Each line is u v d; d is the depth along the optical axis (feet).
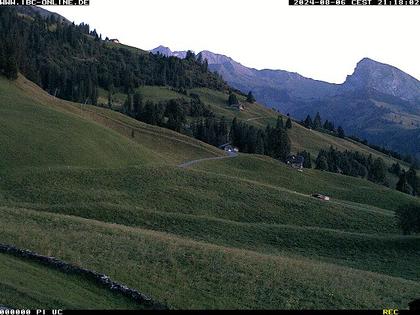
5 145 272.31
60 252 105.29
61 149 297.94
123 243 121.80
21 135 292.61
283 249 190.19
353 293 108.17
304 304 97.76
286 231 209.97
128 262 107.24
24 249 101.19
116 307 84.38
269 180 416.46
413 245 209.67
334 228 258.78
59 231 127.24
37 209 196.34
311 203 290.15
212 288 100.27
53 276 91.30
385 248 203.92
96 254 109.50
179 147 481.87
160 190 262.06
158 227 197.26
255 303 95.50
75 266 95.81
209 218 215.51
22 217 139.23
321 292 105.50
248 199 277.03
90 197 227.81
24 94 416.67
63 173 253.24
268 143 634.43
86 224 141.18
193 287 99.45
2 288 79.10
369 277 129.49
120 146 359.25
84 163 297.12
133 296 89.04
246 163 455.63
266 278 109.70
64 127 335.67
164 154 441.27
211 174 317.63
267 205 273.33
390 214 307.37
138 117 602.03
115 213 204.85
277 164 474.90
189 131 625.82
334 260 184.03
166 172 297.74
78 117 386.73
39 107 367.45
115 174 274.36
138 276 99.76
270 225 219.41
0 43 493.36
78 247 112.37
